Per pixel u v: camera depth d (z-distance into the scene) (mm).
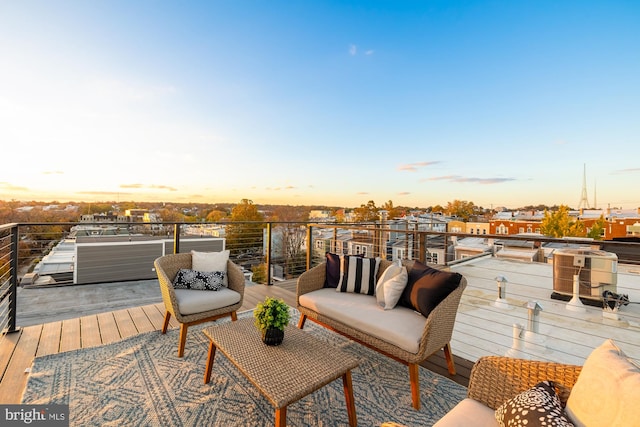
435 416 1733
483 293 4441
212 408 1756
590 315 3557
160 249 9797
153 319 3109
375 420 1692
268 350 1726
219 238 10703
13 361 2232
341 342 2705
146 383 1988
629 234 8422
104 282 7684
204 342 2621
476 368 1302
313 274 2920
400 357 1921
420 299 2193
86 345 2512
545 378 1149
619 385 857
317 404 1821
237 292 2861
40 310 5324
